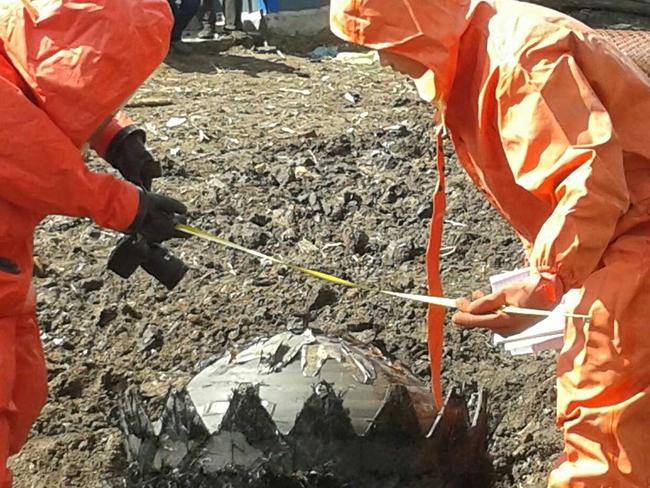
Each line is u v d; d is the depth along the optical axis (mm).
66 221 6719
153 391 5051
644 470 3332
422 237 6461
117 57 3189
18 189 3176
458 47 3322
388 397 3217
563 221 3047
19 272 3400
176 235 3514
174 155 7895
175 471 3166
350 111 9352
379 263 6199
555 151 3102
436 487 3217
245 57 12352
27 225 3375
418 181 7309
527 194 3463
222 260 6188
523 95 3162
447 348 5273
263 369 3367
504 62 3205
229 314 5664
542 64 3152
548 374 5016
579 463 3402
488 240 6406
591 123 3086
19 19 3219
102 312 5633
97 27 3191
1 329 3400
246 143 8234
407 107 9430
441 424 3244
